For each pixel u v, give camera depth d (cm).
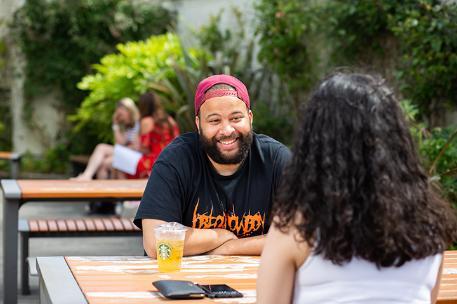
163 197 315
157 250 270
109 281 251
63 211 1008
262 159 329
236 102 311
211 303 224
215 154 312
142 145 804
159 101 809
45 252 727
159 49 1084
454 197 551
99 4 1328
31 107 1393
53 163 1372
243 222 328
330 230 175
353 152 177
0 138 1431
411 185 180
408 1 741
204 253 315
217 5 1198
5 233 487
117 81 1078
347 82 183
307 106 185
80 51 1367
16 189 501
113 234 551
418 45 714
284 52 942
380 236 175
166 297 228
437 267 188
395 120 180
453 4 696
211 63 1065
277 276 184
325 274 180
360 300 179
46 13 1345
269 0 952
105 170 905
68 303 221
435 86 708
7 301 489
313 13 892
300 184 181
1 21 1395
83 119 1189
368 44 830
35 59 1373
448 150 580
